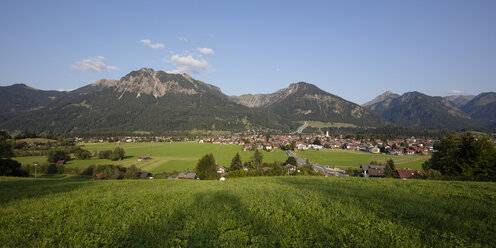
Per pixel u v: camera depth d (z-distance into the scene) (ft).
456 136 163.63
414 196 46.75
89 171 269.85
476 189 53.36
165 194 51.44
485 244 26.37
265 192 52.03
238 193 51.29
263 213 36.29
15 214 35.42
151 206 40.47
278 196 47.34
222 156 443.32
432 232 29.43
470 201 43.11
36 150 424.46
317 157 445.78
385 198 45.19
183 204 42.04
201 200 45.27
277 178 86.07
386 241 26.71
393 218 34.14
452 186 58.08
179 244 26.71
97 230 29.84
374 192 50.60
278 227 31.17
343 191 51.83
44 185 67.31
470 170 139.95
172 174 275.80
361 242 26.76
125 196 49.37
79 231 29.27
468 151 143.74
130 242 27.20
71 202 42.88
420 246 25.66
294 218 34.22
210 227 31.27
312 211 37.11
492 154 135.03
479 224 31.40
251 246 26.27
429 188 55.26
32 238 27.53
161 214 36.22
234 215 36.19
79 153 384.27
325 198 44.91
